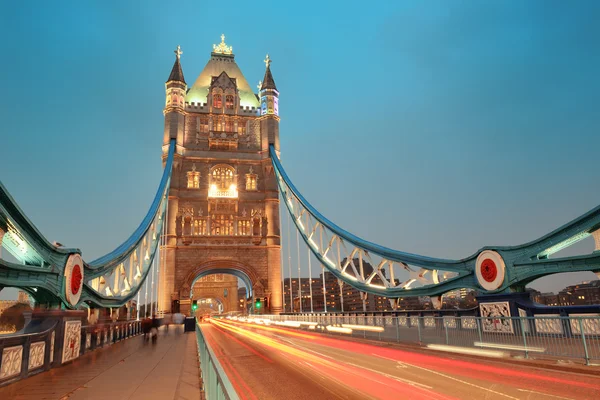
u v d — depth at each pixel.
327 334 29.72
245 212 71.81
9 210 12.00
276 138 77.12
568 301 158.50
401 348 19.14
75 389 9.70
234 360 16.69
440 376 11.50
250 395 9.92
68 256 16.20
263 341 25.62
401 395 9.33
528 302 21.59
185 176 71.88
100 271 25.33
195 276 67.94
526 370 12.21
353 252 51.44
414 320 21.17
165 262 66.31
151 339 25.77
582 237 19.83
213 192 71.06
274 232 70.69
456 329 17.92
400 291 37.00
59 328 13.52
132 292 40.62
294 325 45.09
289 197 75.06
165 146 73.25
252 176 74.12
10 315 21.69
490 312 23.12
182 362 14.80
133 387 9.89
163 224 68.12
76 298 17.42
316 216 61.56
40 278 14.26
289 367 14.27
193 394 9.01
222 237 69.06
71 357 14.66
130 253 36.88
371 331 25.39
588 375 11.21
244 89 83.75
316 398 9.40
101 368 13.24
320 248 61.34
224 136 74.38
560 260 19.89
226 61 86.25
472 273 25.88
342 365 14.29
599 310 17.33
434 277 31.17
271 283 68.38
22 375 10.76
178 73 76.94
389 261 41.06
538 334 14.11
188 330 38.59
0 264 11.76
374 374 12.16
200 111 77.00
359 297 192.88
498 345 15.48
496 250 23.34
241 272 71.31
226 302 132.25
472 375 11.57
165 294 64.56
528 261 21.45
